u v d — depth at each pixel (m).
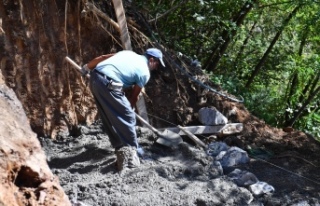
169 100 6.68
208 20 8.73
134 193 4.71
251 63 10.73
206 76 7.29
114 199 4.57
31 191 3.00
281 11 9.98
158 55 5.25
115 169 5.17
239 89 9.39
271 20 10.18
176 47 8.20
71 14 6.22
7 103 3.43
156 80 6.74
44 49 5.95
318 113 11.48
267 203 5.09
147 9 7.78
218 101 6.95
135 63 5.09
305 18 9.20
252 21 10.48
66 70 6.14
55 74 6.05
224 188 5.07
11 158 2.91
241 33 9.83
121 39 6.36
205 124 6.54
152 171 5.07
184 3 8.30
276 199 5.16
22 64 5.71
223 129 6.55
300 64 10.02
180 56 7.50
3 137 2.99
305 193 5.41
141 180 4.92
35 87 5.84
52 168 5.32
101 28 6.55
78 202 4.33
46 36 5.96
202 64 9.81
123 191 4.73
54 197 3.07
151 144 5.84
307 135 7.10
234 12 9.38
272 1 9.52
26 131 3.31
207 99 6.92
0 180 2.74
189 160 5.59
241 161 5.91
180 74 6.95
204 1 8.41
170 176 5.15
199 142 6.04
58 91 6.07
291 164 6.16
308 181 5.75
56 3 6.11
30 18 5.82
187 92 6.86
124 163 5.12
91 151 5.62
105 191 4.72
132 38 6.83
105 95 4.99
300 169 6.06
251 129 6.87
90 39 6.45
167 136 5.87
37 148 3.27
